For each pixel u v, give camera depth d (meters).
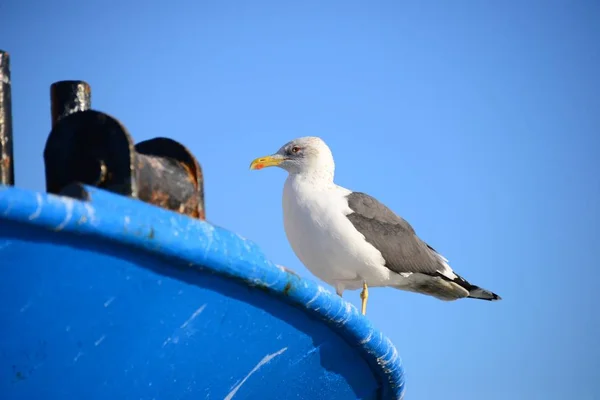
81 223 5.32
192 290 6.13
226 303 6.40
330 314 7.07
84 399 6.06
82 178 6.52
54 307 5.61
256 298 6.55
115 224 5.46
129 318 5.96
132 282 5.82
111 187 6.43
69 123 6.59
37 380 5.80
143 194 6.64
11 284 5.39
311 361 7.55
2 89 7.19
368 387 8.57
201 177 7.16
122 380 6.17
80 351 5.85
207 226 6.04
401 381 8.75
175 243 5.75
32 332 5.62
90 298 5.71
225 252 6.05
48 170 6.70
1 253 5.26
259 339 6.87
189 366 6.50
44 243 5.34
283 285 6.54
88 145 6.52
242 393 7.13
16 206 5.07
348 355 7.88
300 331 7.14
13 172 7.29
